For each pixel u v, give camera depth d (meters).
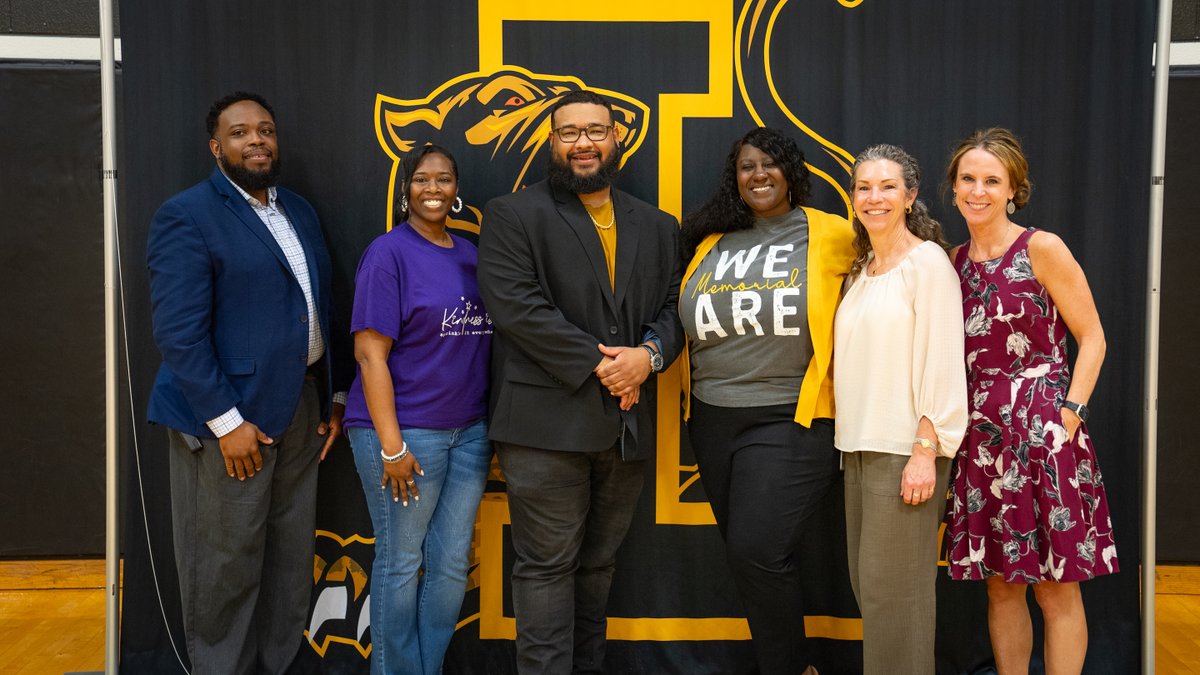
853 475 2.36
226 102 2.48
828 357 2.36
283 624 2.68
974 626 2.87
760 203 2.44
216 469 2.45
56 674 2.95
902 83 2.83
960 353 2.21
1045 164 2.82
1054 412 2.26
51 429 3.72
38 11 3.60
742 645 2.92
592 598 2.64
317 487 2.80
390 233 2.51
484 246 2.42
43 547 3.76
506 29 2.83
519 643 2.50
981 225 2.33
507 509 2.89
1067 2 2.79
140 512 2.84
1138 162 2.79
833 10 2.82
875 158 2.26
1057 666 2.40
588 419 2.37
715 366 2.46
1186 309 3.61
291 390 2.50
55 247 3.66
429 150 2.50
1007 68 2.81
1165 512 3.67
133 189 2.79
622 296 2.43
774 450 2.39
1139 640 2.83
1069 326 2.31
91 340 3.71
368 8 2.81
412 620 2.52
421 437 2.45
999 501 2.29
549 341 2.33
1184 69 3.56
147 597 2.85
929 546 2.28
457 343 2.48
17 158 3.62
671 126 2.85
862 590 2.33
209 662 2.53
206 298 2.39
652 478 2.90
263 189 2.53
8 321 3.67
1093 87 2.79
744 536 2.37
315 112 2.83
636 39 2.84
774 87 2.84
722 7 2.82
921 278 2.21
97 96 3.63
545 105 2.85
